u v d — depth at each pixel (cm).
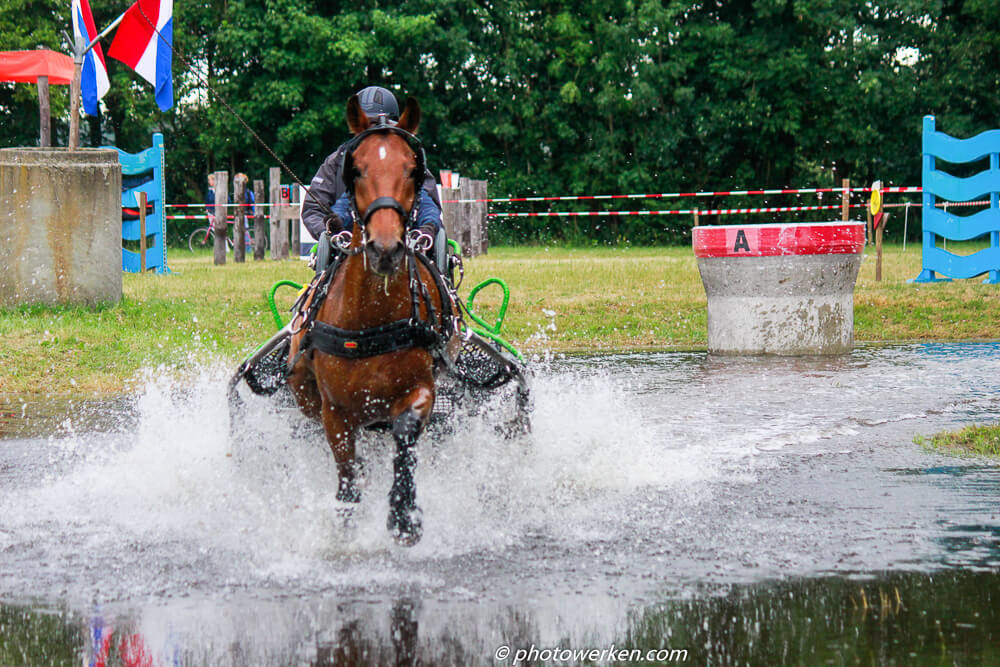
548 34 3925
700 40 3772
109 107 3988
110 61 3825
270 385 668
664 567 541
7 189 1416
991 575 522
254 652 433
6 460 802
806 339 1365
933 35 3709
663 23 3644
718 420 935
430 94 3894
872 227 3178
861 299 1705
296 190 2847
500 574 533
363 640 445
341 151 662
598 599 493
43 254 1434
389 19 3603
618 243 3869
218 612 481
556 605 486
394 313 568
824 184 3878
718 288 1386
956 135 3662
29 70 2291
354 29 3666
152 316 1476
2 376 1158
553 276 1958
